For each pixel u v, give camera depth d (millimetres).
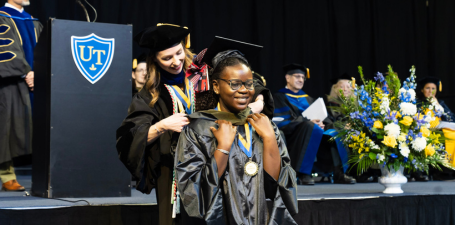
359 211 2910
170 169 2051
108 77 2910
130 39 2984
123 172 2920
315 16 7586
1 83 3721
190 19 6793
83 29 2861
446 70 7992
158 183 2064
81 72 2844
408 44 8016
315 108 5020
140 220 2514
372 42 7867
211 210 1717
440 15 8078
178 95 2086
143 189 2125
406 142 3305
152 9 6535
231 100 1874
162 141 2047
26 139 3727
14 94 3746
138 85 4852
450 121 5859
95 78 2875
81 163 2820
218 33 6973
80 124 2830
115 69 2930
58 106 2781
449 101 7914
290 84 5707
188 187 1751
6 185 3594
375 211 2949
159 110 2078
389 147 3332
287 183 1895
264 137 1876
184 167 1789
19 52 3727
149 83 2084
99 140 2869
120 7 6348
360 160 3451
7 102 3699
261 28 7199
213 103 2074
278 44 7332
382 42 7855
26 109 3754
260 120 1896
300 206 2773
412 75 3523
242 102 1873
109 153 2891
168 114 2062
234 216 1772
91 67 2865
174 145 2023
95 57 2879
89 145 2844
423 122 3322
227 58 1928
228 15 7070
